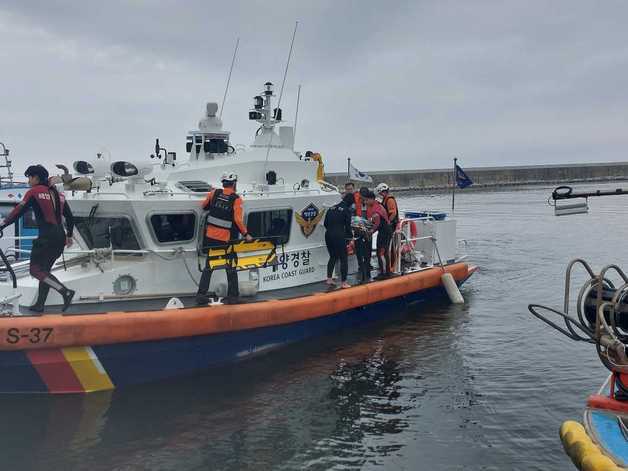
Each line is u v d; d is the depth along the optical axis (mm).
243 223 6801
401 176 69000
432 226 10508
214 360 6711
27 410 5656
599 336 4559
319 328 7930
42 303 6023
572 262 4805
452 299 10203
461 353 7621
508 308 10211
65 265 6629
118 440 5164
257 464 4832
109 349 5902
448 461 4891
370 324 8844
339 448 5109
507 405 5977
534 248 19344
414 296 9859
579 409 5855
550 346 7941
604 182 82625
